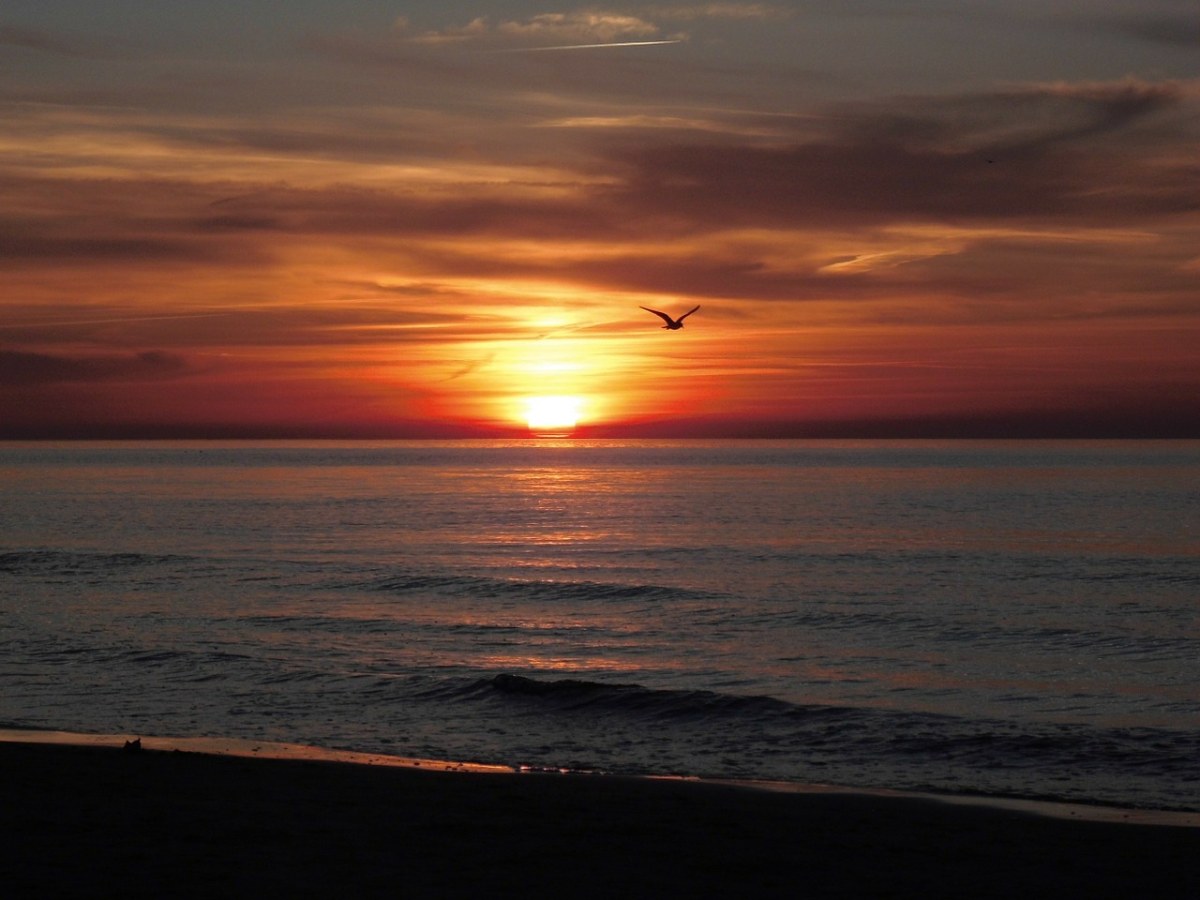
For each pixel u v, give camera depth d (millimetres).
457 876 9961
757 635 33875
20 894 8859
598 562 56875
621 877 10164
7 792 12906
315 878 9664
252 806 12578
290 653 29172
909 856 11328
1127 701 24203
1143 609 40281
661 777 15742
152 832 11102
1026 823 13219
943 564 55969
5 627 33688
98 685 24016
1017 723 21344
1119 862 11188
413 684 24047
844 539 70188
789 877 10383
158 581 47375
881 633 34406
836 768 17438
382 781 14469
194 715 21062
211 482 160000
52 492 132250
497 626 35219
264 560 56906
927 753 18438
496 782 14781
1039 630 34938
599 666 28406
